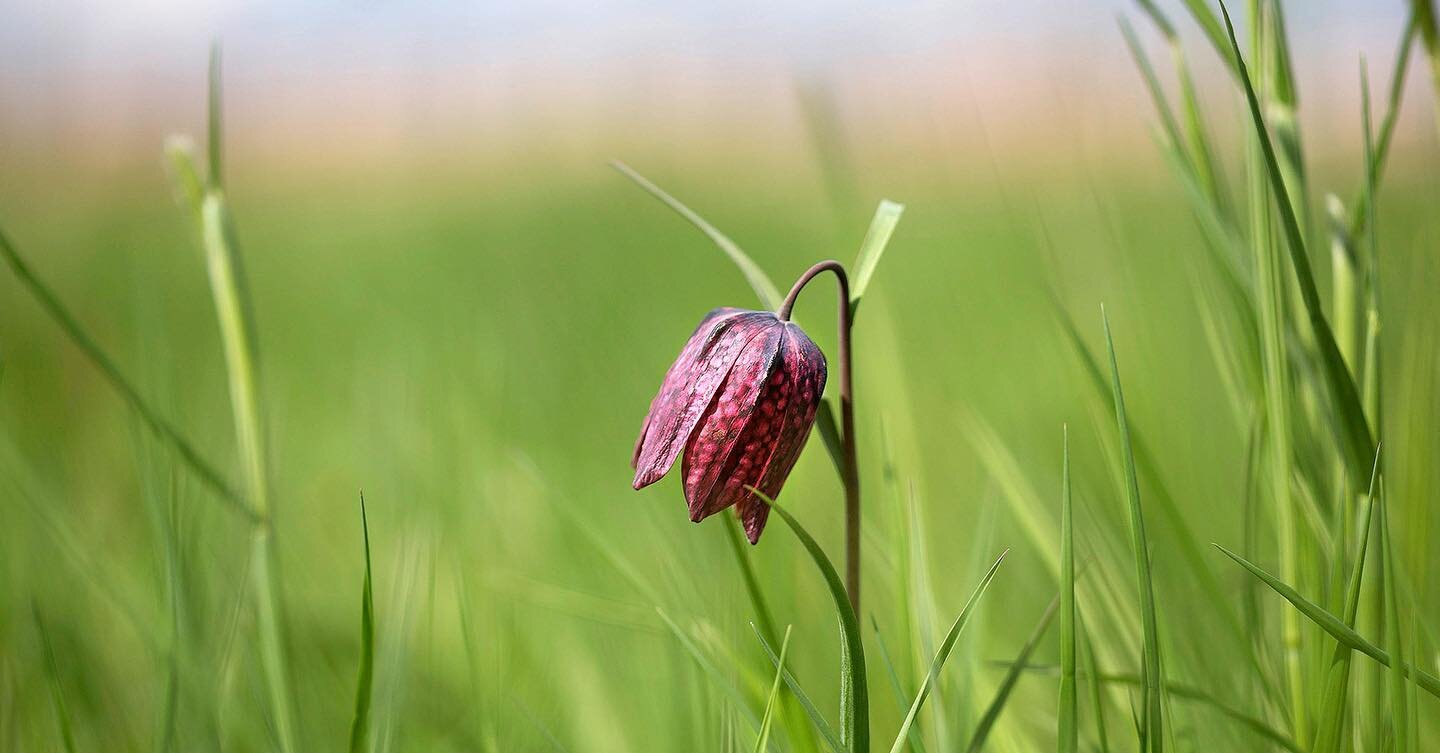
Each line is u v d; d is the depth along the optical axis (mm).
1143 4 675
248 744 716
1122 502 719
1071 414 822
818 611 764
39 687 718
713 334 639
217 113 683
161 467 721
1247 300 670
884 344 785
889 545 751
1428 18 654
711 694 702
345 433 1063
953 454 885
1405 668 648
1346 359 667
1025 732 724
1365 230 654
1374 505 637
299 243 2055
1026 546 792
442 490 846
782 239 1544
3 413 800
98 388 876
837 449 647
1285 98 659
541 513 863
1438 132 658
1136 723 650
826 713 732
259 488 687
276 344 1382
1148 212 873
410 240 1972
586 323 1257
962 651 707
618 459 979
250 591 729
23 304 928
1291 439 658
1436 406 703
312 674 744
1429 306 709
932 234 1181
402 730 713
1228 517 772
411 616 726
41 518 736
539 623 773
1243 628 709
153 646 714
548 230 1851
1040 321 882
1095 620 712
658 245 1630
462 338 1206
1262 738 683
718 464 636
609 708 742
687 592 749
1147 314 808
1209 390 811
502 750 703
